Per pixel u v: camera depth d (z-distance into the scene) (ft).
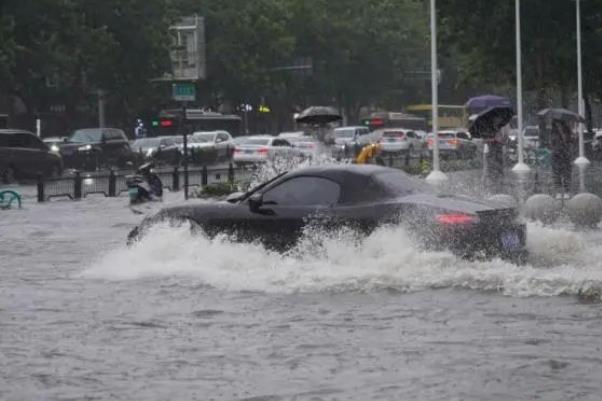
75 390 78.02
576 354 86.33
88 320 105.40
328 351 89.15
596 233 187.01
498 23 485.56
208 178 413.18
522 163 333.01
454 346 90.12
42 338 96.89
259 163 415.23
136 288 124.47
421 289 118.32
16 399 75.72
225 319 104.42
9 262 158.40
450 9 499.51
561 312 104.42
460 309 107.04
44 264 155.02
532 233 137.90
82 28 533.96
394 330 97.40
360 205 127.54
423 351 88.28
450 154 581.53
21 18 506.07
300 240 129.39
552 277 119.65
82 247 182.09
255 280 124.77
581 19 490.90
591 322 99.45
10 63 483.92
